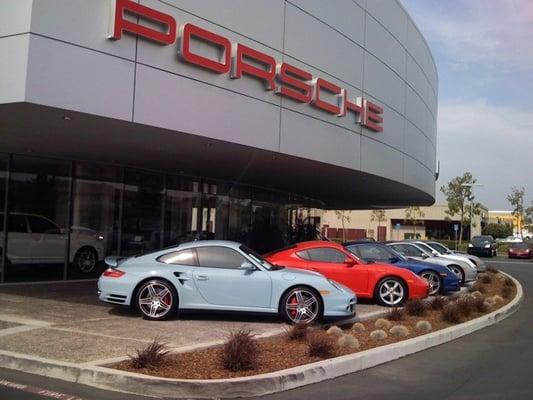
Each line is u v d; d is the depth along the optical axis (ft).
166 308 31.83
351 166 58.29
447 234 250.16
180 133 38.50
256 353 22.72
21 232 48.57
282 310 32.35
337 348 26.30
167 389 19.71
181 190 65.72
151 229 61.26
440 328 33.55
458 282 50.72
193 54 37.88
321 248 41.91
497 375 24.35
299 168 58.44
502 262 134.82
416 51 79.71
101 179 55.62
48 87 30.53
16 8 30.25
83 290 44.11
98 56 32.91
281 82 46.73
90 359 22.50
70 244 52.26
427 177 90.43
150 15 35.22
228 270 32.40
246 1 43.29
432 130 96.43
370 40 62.49
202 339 26.94
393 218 254.68
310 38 51.08
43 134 39.58
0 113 32.71
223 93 41.16
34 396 19.21
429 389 21.93
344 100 55.21
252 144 44.01
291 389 21.35
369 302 43.57
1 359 23.03
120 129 37.29
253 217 81.25
